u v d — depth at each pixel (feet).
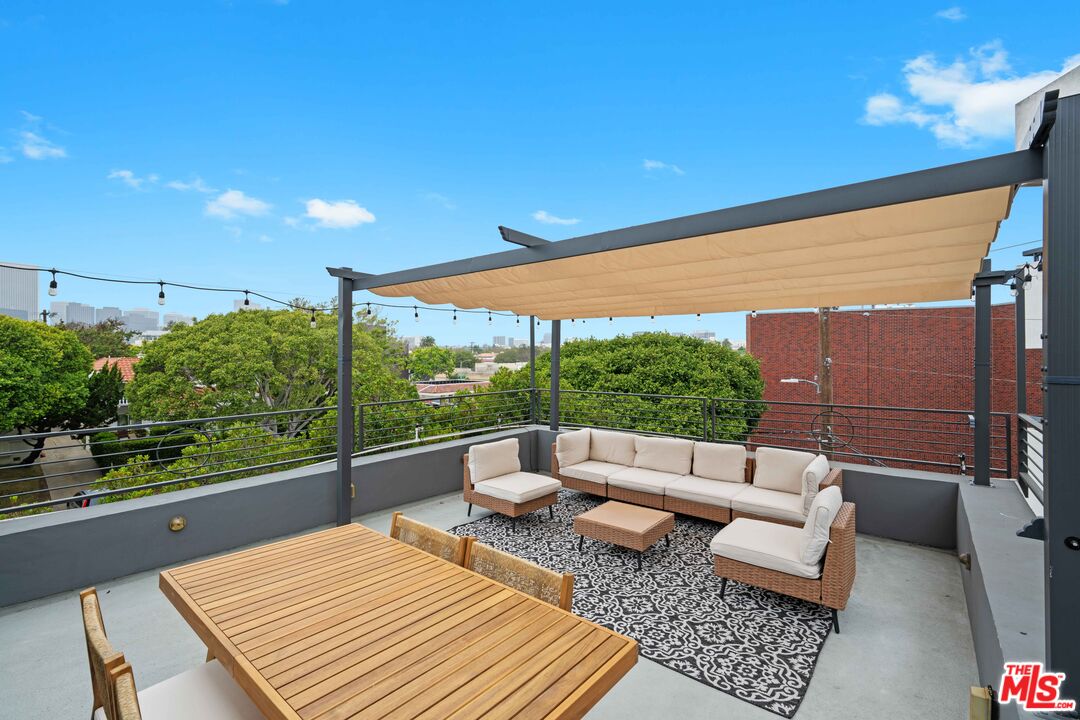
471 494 20.42
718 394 48.11
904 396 49.96
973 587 11.51
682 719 9.09
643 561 16.16
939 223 9.71
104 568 14.32
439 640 6.86
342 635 6.98
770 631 11.99
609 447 23.04
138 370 46.68
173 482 15.97
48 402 49.90
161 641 11.62
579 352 55.57
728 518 17.87
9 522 13.56
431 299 20.66
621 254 12.75
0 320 47.47
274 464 18.24
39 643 11.59
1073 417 5.68
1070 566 5.72
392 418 25.96
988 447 16.71
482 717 5.39
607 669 6.25
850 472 18.72
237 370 43.19
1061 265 5.72
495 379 42.27
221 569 9.19
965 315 47.44
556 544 17.63
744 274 15.23
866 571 15.43
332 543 10.47
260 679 6.01
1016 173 7.25
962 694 9.78
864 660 10.88
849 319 52.24
